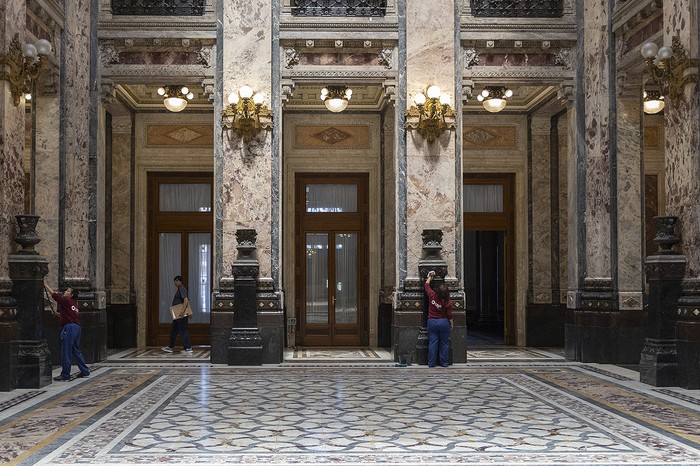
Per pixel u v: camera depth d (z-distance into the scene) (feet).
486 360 49.98
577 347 48.88
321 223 62.23
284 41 49.21
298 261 62.03
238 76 48.96
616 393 35.04
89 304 47.60
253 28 49.16
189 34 48.93
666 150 39.70
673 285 37.58
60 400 32.91
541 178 61.93
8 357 35.24
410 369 44.86
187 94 54.90
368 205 62.28
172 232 62.59
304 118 61.77
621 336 47.73
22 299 36.70
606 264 48.62
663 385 37.06
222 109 48.91
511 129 62.39
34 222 37.42
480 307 86.94
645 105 53.16
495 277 85.46
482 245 86.17
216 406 31.40
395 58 49.62
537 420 28.25
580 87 49.88
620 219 48.26
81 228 47.73
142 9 49.47
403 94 49.32
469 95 49.67
